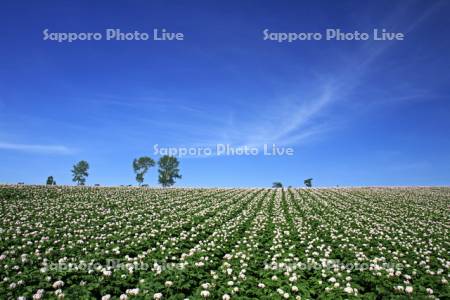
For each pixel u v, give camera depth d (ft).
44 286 33.27
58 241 55.93
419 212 110.11
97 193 136.77
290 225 81.20
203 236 67.15
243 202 127.44
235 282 36.55
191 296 31.76
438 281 38.81
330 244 61.98
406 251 57.98
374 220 92.89
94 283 34.19
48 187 144.46
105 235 62.34
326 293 33.50
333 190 186.09
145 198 129.59
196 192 162.09
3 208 89.04
